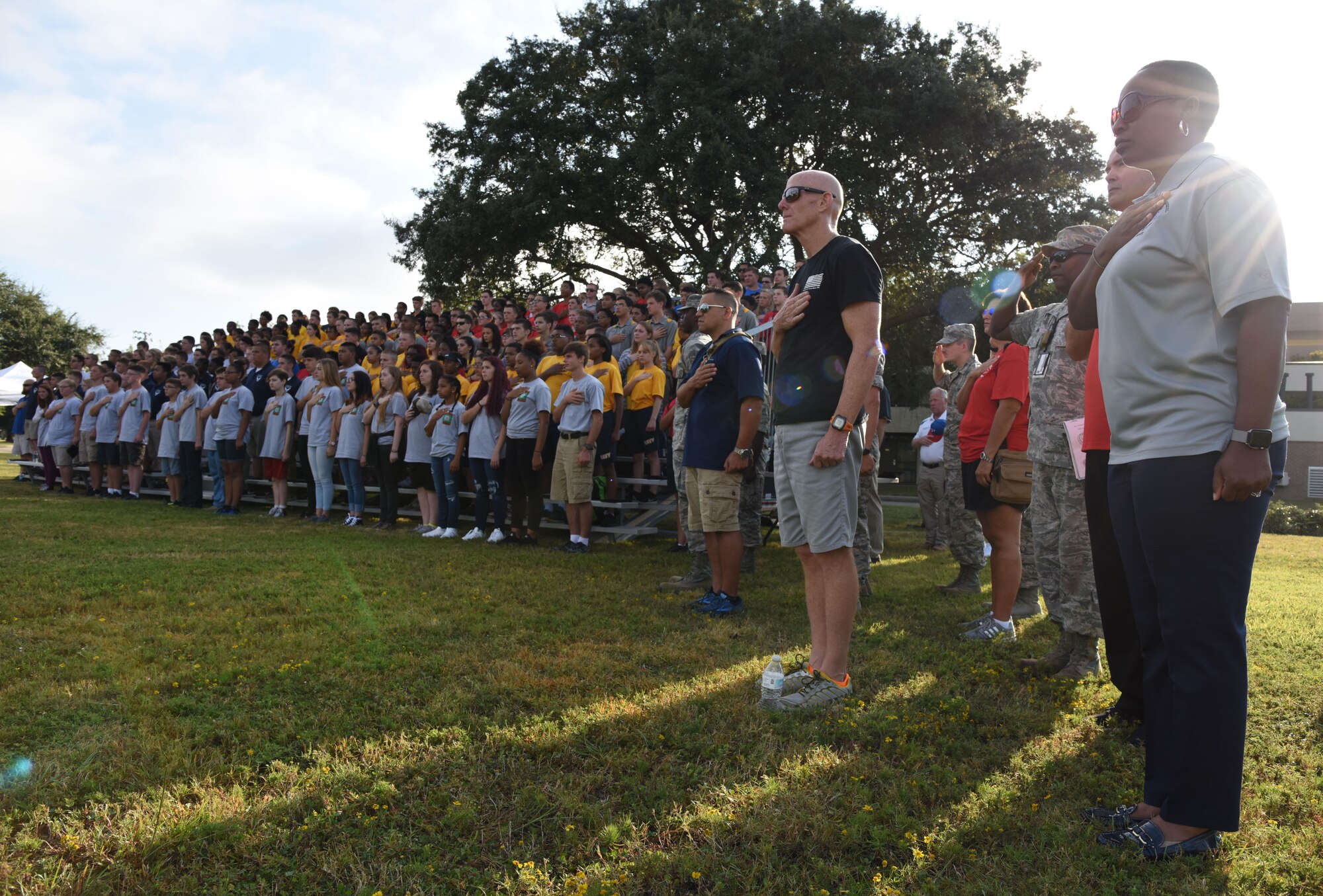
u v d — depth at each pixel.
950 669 3.81
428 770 2.57
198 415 11.54
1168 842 2.14
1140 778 2.59
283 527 9.34
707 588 5.77
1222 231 1.99
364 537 8.46
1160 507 2.11
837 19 22.48
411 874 2.02
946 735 2.95
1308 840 2.17
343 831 2.22
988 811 2.36
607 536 9.05
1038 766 2.68
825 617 3.54
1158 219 2.16
